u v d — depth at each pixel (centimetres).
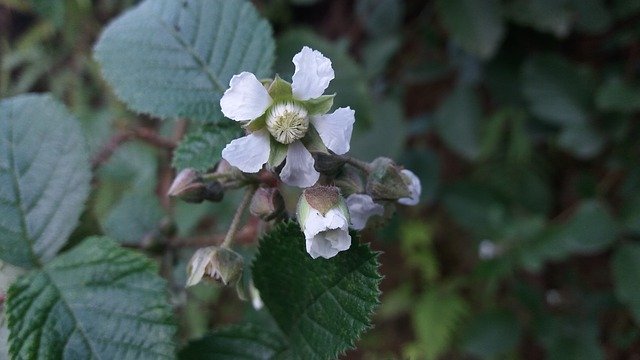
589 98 21
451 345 27
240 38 12
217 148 11
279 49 18
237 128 11
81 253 11
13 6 27
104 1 25
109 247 11
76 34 25
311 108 10
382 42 23
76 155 12
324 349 10
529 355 27
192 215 18
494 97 23
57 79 28
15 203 11
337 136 10
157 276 11
